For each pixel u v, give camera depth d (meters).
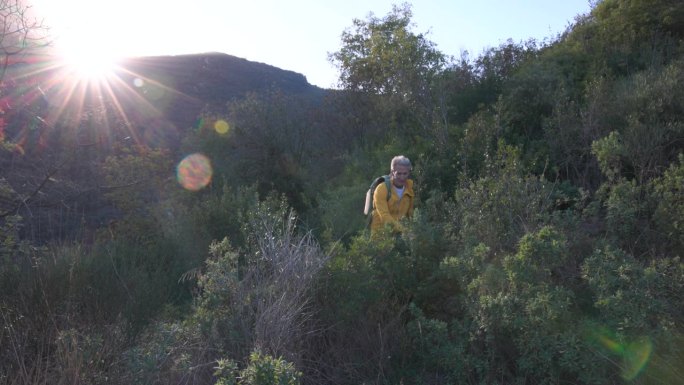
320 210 8.68
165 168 9.62
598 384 3.51
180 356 4.08
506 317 3.82
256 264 4.78
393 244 4.93
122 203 8.56
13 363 3.87
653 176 6.11
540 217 5.07
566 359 3.59
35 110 8.42
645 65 9.70
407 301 4.84
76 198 8.59
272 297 4.42
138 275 5.53
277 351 4.07
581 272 4.48
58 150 8.84
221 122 12.41
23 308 4.33
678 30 10.82
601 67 9.74
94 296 4.69
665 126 6.70
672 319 3.95
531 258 3.92
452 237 5.15
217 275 4.49
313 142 12.87
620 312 3.60
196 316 4.29
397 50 11.75
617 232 5.15
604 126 7.39
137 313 4.70
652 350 3.56
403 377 4.23
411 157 9.00
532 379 3.92
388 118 11.14
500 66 11.46
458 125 9.72
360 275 4.64
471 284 4.17
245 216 7.25
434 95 10.30
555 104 8.34
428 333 4.30
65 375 3.62
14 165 8.16
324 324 4.57
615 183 6.14
